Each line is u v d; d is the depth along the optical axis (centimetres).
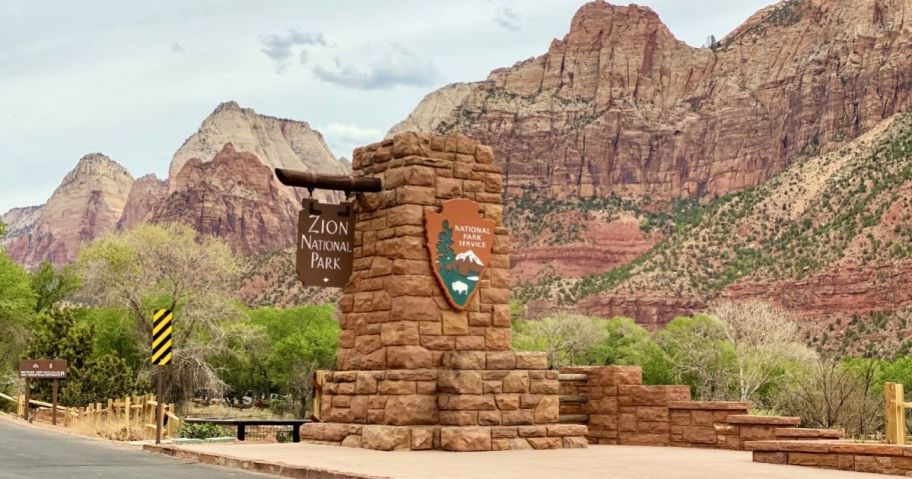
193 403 7925
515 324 10256
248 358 7031
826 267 15200
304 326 9869
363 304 2023
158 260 5869
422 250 1975
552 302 19662
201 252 5934
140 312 5869
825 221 16275
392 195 1992
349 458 1647
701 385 8256
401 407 1878
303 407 8719
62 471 1503
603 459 1698
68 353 4512
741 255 17512
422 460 1630
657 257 18962
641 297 18025
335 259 2041
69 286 8481
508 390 1933
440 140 2030
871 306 14400
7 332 6600
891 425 1639
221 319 6091
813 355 7931
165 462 1700
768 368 7644
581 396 2258
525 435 1927
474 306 2016
